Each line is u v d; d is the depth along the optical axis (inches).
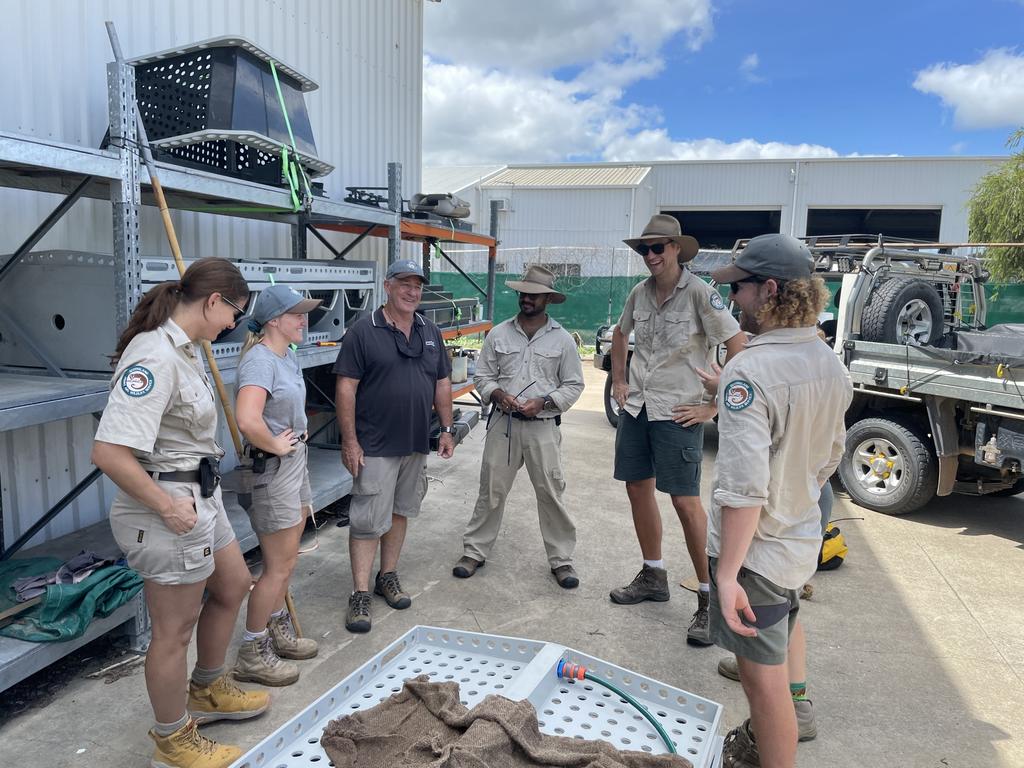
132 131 104.2
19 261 113.3
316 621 129.7
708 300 120.0
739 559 68.0
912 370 186.9
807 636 129.9
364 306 177.9
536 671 68.9
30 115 129.3
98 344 110.7
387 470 128.6
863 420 202.7
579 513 194.7
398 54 262.4
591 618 134.0
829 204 838.5
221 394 106.3
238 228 189.3
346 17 228.1
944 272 244.5
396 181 186.7
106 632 109.0
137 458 77.4
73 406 98.0
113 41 101.8
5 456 128.4
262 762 58.2
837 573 159.0
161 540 77.5
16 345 115.7
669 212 901.8
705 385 110.3
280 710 102.3
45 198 134.3
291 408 104.8
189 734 85.1
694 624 124.7
